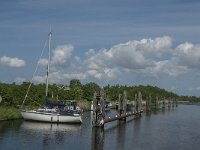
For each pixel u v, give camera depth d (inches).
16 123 2933.1
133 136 2618.1
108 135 2596.0
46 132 2571.4
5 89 3619.6
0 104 3479.3
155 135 2731.3
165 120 4165.8
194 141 2500.0
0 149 1943.9
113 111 5457.7
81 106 4995.1
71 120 3085.6
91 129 2842.0
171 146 2271.2
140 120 4042.8
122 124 3449.8
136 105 4832.7
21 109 3243.1
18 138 2272.4
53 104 3196.4
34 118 3070.9
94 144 2199.8
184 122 3966.5
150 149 2138.3
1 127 2679.6
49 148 2027.6
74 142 2244.1
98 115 2888.8
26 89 4035.4
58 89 5118.1
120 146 2177.7
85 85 6446.9
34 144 2114.9
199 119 4483.3
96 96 2881.4
